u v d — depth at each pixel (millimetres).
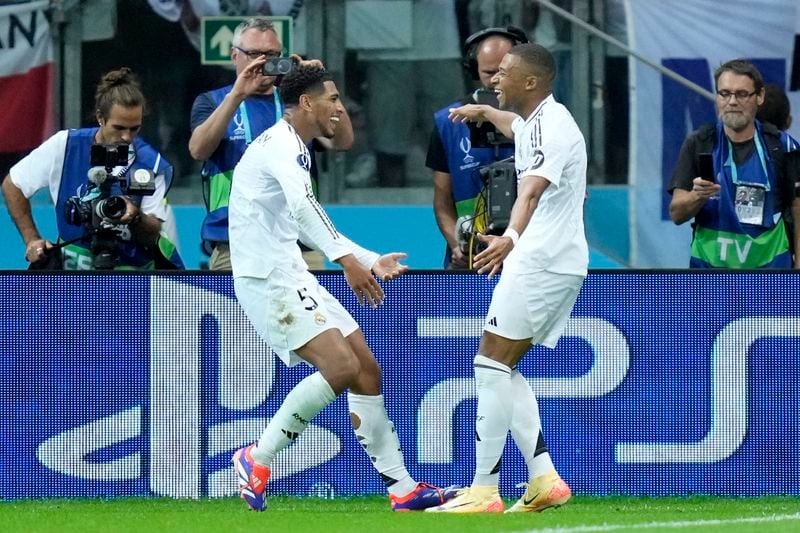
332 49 35094
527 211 20609
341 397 24188
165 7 35000
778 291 24125
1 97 34875
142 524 19969
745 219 26297
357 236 35156
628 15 34719
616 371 24188
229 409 24203
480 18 35031
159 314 24172
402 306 24297
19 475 24125
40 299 24109
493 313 21375
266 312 21359
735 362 24172
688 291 24172
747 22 34594
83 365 24125
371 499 24125
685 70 34812
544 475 21766
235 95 25109
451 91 35188
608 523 20047
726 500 24031
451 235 27203
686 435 24172
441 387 24250
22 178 26766
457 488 22641
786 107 29359
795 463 24141
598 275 24203
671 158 34969
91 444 24125
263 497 21781
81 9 34938
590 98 34969
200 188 35031
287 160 21016
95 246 25266
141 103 26078
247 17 35000
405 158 35281
